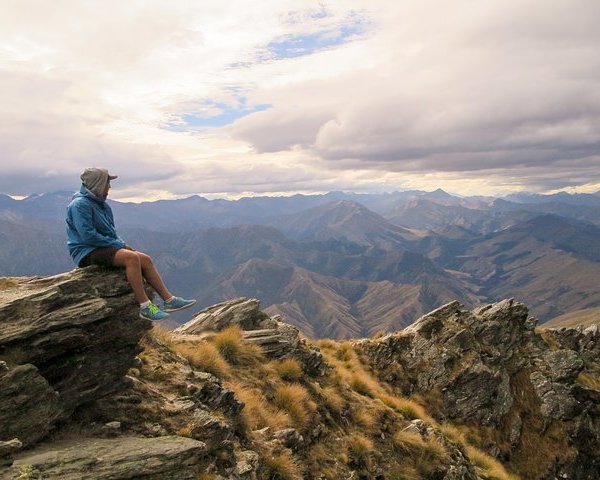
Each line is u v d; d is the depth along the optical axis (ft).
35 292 35.88
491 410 114.62
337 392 80.84
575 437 114.93
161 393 46.85
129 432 39.29
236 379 65.62
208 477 38.09
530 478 105.40
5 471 27.30
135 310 40.29
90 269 39.22
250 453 48.65
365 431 72.79
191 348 65.00
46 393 32.89
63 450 31.86
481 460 90.22
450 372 117.70
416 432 77.10
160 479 33.14
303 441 59.77
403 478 65.87
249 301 90.84
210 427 43.73
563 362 130.93
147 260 40.24
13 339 32.76
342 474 60.03
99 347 38.32
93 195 38.86
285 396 65.67
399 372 116.16
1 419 30.14
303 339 102.53
